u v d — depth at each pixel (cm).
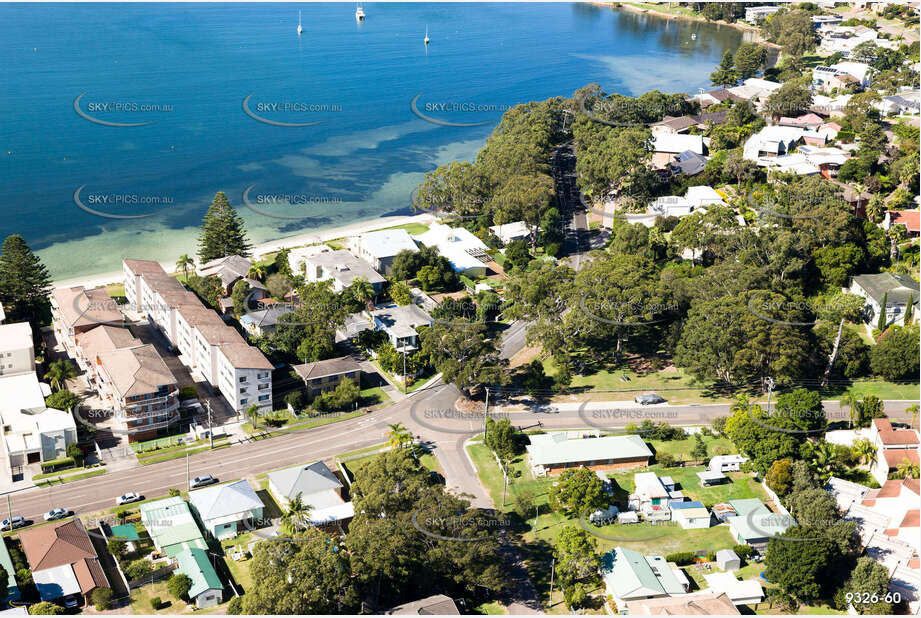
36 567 12975
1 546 13325
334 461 16188
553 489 14825
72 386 18425
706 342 17625
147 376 16762
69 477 15562
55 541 13362
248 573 13362
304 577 12050
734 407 16888
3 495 15050
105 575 13138
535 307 19500
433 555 12706
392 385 18900
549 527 14438
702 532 14250
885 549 13625
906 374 18400
